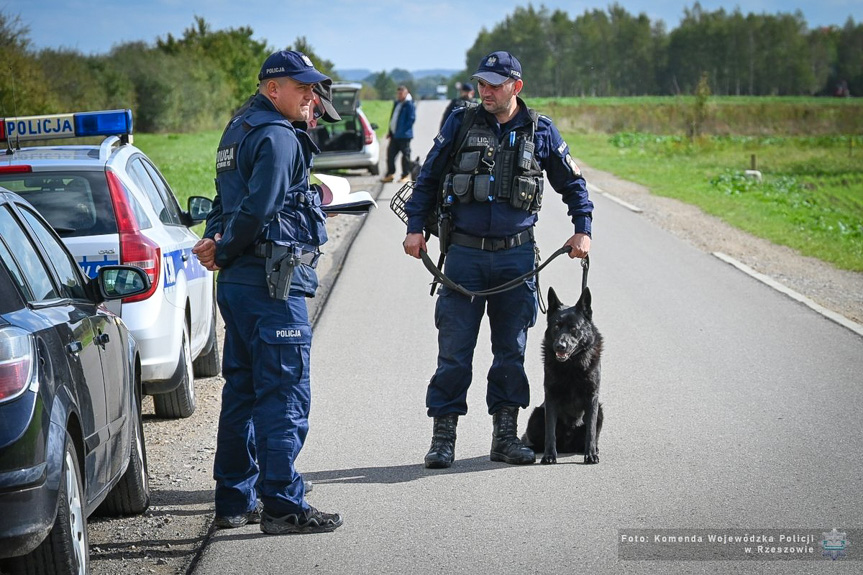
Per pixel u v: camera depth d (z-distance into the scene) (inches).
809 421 558.6
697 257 1179.3
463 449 527.5
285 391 399.9
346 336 794.2
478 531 401.4
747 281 1026.1
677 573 354.6
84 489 338.6
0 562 302.0
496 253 497.7
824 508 421.7
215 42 5172.2
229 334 409.7
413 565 366.9
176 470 500.4
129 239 523.2
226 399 414.3
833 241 1387.8
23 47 2429.9
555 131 507.2
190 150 3065.9
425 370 689.6
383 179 2011.6
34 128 597.9
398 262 1149.7
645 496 440.8
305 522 402.6
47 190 527.5
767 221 1542.8
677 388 633.0
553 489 453.7
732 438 528.7
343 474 483.5
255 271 398.9
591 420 495.5
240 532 410.3
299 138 403.9
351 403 613.0
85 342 360.2
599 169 2556.6
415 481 470.0
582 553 375.2
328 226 1477.6
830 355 720.3
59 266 392.5
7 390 285.9
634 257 1168.2
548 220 1473.9
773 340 768.3
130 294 423.8
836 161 3080.7
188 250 614.5
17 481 283.3
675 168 2596.0
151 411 615.8
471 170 491.5
